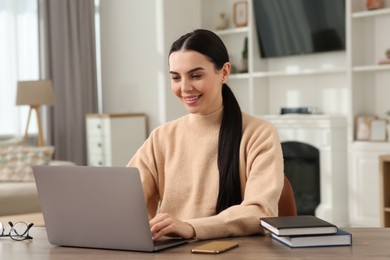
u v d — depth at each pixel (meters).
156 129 2.58
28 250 1.97
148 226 1.84
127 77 7.91
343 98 6.70
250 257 1.76
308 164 6.57
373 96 6.43
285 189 2.41
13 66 7.58
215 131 2.40
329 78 6.81
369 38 6.42
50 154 6.24
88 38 8.09
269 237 2.05
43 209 2.02
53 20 7.84
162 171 2.54
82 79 8.09
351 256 1.74
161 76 7.52
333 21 6.56
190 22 7.65
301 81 7.04
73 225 1.98
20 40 7.66
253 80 7.15
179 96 2.31
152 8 7.56
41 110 7.85
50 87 7.12
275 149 2.26
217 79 2.30
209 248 1.84
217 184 2.35
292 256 1.75
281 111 6.80
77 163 8.06
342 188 6.46
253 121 2.38
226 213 2.09
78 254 1.89
